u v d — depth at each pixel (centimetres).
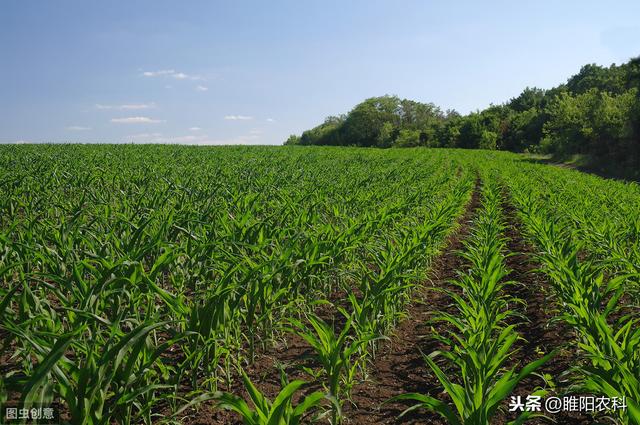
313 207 880
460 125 8938
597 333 448
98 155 2642
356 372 548
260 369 539
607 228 887
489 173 2669
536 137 7425
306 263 611
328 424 442
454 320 500
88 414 314
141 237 634
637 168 3731
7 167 1795
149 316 458
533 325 686
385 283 588
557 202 1372
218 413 449
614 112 4066
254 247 581
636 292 669
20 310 397
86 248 687
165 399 458
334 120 14500
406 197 1334
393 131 10662
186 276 628
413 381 534
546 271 695
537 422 453
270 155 3738
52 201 1068
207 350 457
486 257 716
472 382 449
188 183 1363
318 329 443
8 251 598
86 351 350
